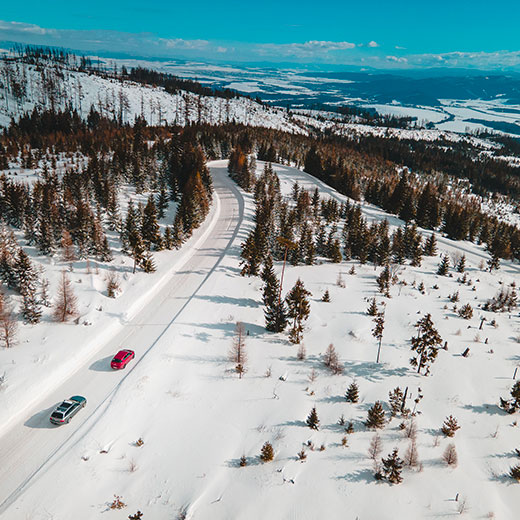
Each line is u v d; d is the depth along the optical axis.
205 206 86.44
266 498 25.92
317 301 55.88
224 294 54.12
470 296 63.97
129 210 62.94
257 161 157.00
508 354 47.03
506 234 98.19
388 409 35.34
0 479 25.88
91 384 35.28
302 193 103.94
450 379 41.00
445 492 28.05
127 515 24.03
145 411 32.34
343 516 25.41
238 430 31.53
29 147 125.00
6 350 37.34
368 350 44.72
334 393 36.88
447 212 113.12
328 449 30.41
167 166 100.62
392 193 120.38
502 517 26.77
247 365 39.62
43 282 47.69
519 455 31.98
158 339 42.41
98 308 46.84
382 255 71.94
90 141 124.56
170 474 27.08
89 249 57.84
